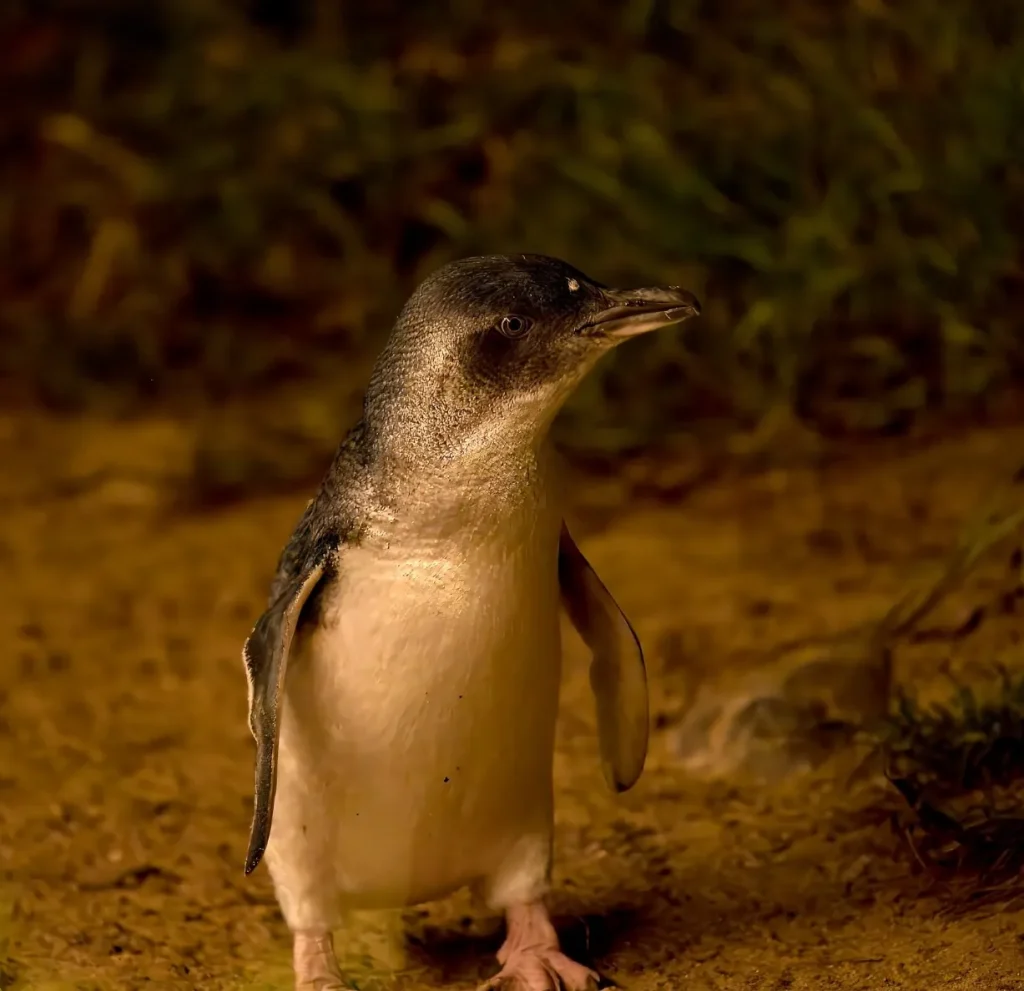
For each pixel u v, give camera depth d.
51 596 26.52
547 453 12.84
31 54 42.22
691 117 31.89
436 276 13.12
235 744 20.34
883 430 28.19
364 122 36.41
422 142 35.62
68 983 14.55
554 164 33.44
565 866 16.36
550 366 12.70
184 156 38.06
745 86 32.12
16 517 30.44
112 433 34.44
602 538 26.22
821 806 16.95
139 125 39.75
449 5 37.91
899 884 14.91
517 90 35.16
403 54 38.06
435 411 12.62
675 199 30.97
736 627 21.83
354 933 15.34
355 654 12.69
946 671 18.83
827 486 26.47
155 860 17.19
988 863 14.73
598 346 12.78
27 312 38.78
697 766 18.31
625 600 23.55
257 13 40.59
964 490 25.02
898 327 29.08
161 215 38.16
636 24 34.28
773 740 18.00
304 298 37.16
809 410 28.94
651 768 18.45
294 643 12.95
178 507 30.50
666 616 22.66
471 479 12.51
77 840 17.73
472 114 35.22
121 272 38.12
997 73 28.80
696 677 20.53
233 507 30.36
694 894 15.45
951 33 29.83
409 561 12.56
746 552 24.59
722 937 14.48
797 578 23.28
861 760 17.53
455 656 12.60
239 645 23.86
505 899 13.98
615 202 32.03
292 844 13.37
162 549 28.36
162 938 15.47
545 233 32.50
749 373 29.67
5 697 22.36
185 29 39.97
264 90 37.66
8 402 36.59
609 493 28.00
